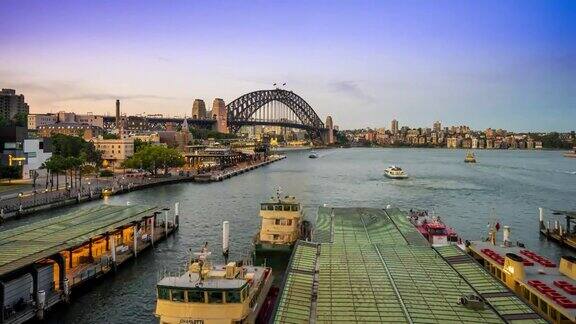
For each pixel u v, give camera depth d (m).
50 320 61.69
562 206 158.88
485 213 144.50
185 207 152.38
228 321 46.34
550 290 51.50
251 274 54.34
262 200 169.75
